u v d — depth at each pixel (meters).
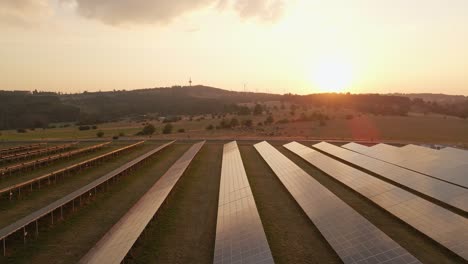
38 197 36.19
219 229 25.00
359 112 176.25
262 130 116.00
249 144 81.50
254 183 40.94
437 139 90.62
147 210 27.05
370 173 44.50
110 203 33.62
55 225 27.69
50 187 40.12
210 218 29.16
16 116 182.25
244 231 23.22
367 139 91.44
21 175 47.97
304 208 29.73
